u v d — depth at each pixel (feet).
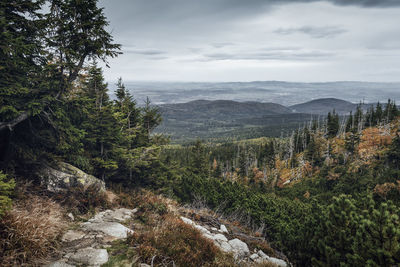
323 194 134.92
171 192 59.00
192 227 28.50
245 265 23.89
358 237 15.75
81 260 17.56
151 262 18.12
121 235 23.08
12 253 15.81
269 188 208.23
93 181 35.32
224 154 335.88
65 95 33.35
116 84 54.75
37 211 22.84
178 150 346.95
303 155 265.13
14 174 28.12
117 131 43.21
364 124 320.50
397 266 13.65
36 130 32.40
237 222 46.11
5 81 25.84
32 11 28.45
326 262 17.57
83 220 26.35
